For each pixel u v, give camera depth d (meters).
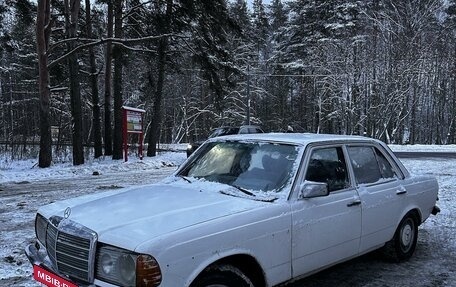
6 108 46.56
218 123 55.91
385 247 5.92
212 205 4.04
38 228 4.38
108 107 27.94
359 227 5.05
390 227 5.64
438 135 57.53
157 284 3.21
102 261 3.41
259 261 3.91
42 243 4.27
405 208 5.90
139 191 4.64
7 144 27.36
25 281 5.23
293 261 4.24
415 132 59.12
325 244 4.59
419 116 58.34
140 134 23.83
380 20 51.84
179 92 56.75
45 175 17.39
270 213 4.07
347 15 56.69
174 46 26.69
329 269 5.69
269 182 4.50
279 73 62.28
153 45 26.30
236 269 3.72
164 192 4.51
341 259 4.87
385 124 48.69
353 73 49.41
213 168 5.01
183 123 56.44
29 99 43.94
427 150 34.34
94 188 13.25
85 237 3.51
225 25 25.75
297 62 58.09
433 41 51.91
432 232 7.58
